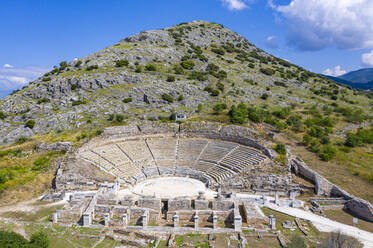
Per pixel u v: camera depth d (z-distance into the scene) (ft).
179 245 100.17
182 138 239.30
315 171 171.42
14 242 86.89
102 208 127.13
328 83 511.81
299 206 138.10
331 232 104.63
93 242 104.94
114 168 187.42
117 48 439.63
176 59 451.53
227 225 117.91
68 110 283.79
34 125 261.24
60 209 131.44
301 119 294.87
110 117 267.80
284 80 458.50
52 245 101.96
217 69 448.24
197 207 131.13
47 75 377.71
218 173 183.11
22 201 146.72
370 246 99.76
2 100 313.32
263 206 138.51
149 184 175.11
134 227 114.42
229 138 225.56
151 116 275.59
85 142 204.13
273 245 100.22
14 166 183.83
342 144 225.35
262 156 184.44
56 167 181.06
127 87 324.80
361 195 141.38
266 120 268.21
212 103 320.50
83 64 377.91
